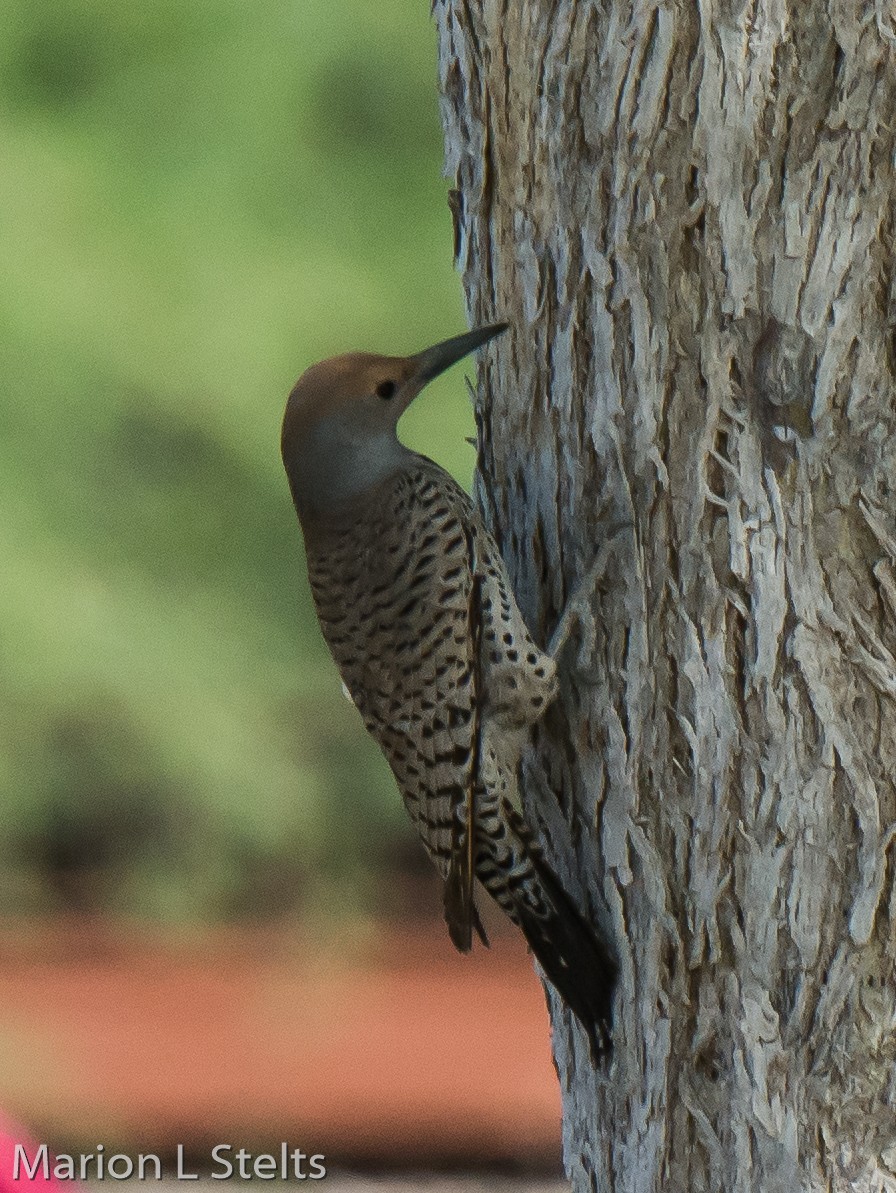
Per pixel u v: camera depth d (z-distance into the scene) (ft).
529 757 26.40
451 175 26.76
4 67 71.31
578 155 24.02
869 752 23.24
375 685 27.48
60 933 82.17
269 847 79.25
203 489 74.69
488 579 26.14
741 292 22.99
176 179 71.56
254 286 71.15
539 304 25.03
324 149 73.46
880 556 23.11
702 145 22.89
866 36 22.30
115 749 75.31
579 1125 26.63
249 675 76.33
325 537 27.86
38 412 71.10
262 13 72.64
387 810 80.74
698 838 24.07
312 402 27.68
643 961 24.73
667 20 22.81
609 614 24.56
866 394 22.85
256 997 75.97
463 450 72.54
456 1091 64.85
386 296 72.74
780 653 23.34
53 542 72.43
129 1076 65.98
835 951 23.48
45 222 69.56
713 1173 24.30
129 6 71.82
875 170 22.53
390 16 73.36
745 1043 23.93
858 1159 23.63
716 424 23.36
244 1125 62.28
